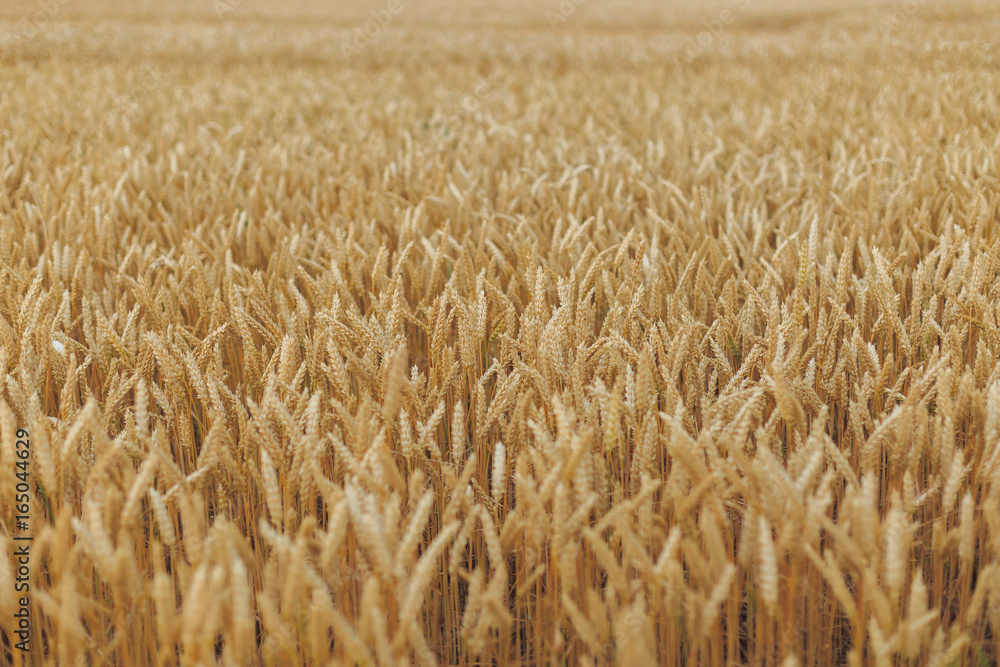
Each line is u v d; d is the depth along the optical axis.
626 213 3.89
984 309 2.29
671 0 33.41
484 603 1.44
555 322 2.22
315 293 2.80
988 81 8.83
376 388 2.01
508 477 2.12
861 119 6.99
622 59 15.75
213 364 2.14
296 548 1.24
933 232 3.80
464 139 6.35
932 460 1.78
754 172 5.13
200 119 7.66
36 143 5.90
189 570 1.41
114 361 2.18
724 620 1.94
